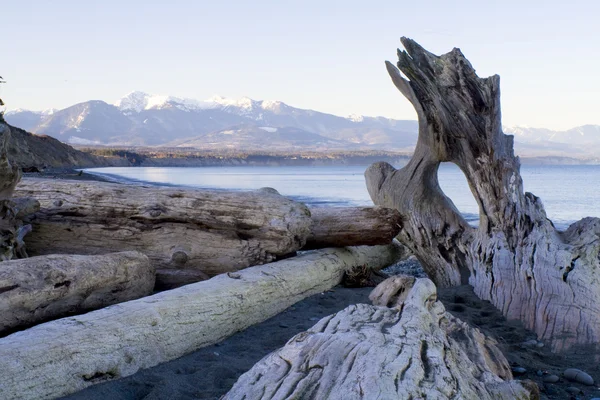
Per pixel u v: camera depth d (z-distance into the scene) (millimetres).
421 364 3094
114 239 7270
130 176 63344
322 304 6875
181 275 7102
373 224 8180
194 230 7320
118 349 4285
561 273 6391
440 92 8039
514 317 6781
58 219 7344
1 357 3631
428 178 9250
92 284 5352
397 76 8938
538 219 7332
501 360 4438
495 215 7848
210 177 75812
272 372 3270
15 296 4691
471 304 7395
